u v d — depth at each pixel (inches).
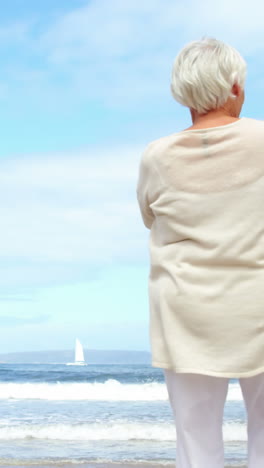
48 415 331.9
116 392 482.6
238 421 288.2
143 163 65.5
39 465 179.3
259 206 57.5
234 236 57.2
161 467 176.4
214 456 60.2
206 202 59.1
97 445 221.8
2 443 226.5
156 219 64.6
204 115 64.3
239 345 56.3
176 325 59.1
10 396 466.3
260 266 57.1
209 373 56.4
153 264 63.5
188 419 59.9
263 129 59.3
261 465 60.1
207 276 57.9
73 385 516.7
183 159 61.1
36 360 3398.1
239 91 64.0
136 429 258.4
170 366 59.6
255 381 59.0
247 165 58.3
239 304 56.6
